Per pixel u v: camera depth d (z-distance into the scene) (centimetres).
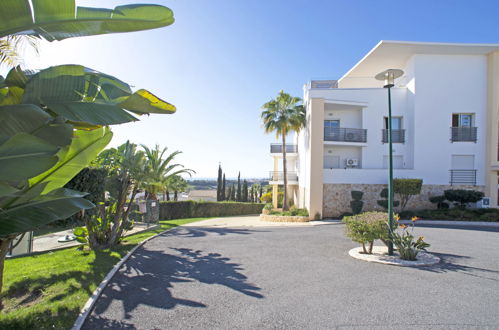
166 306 446
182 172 2259
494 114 1848
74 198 413
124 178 919
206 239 1065
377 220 779
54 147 282
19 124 275
